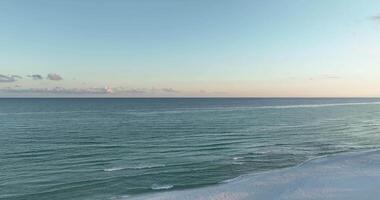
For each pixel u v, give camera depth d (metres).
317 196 21.77
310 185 24.25
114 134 53.62
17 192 23.22
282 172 28.33
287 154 36.97
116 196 22.44
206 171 29.05
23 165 31.06
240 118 88.06
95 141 46.00
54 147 41.00
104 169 29.47
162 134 53.81
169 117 91.19
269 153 37.41
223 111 123.31
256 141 46.41
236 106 173.12
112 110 127.06
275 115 101.19
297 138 49.91
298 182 25.06
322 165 30.70
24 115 96.38
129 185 24.83
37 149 39.50
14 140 46.66
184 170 29.25
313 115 103.06
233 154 36.59
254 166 31.12
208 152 37.75
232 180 26.11
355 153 36.72
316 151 39.28
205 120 81.12
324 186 23.95
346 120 84.50
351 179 25.77
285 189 23.39
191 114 104.56
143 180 26.09
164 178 26.72
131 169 29.50
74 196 22.45
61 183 25.25
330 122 78.31
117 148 40.44
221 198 21.72
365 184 24.33
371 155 35.41
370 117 95.81
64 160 33.34
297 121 80.19
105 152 37.72
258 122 76.19
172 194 22.73
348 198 21.25
